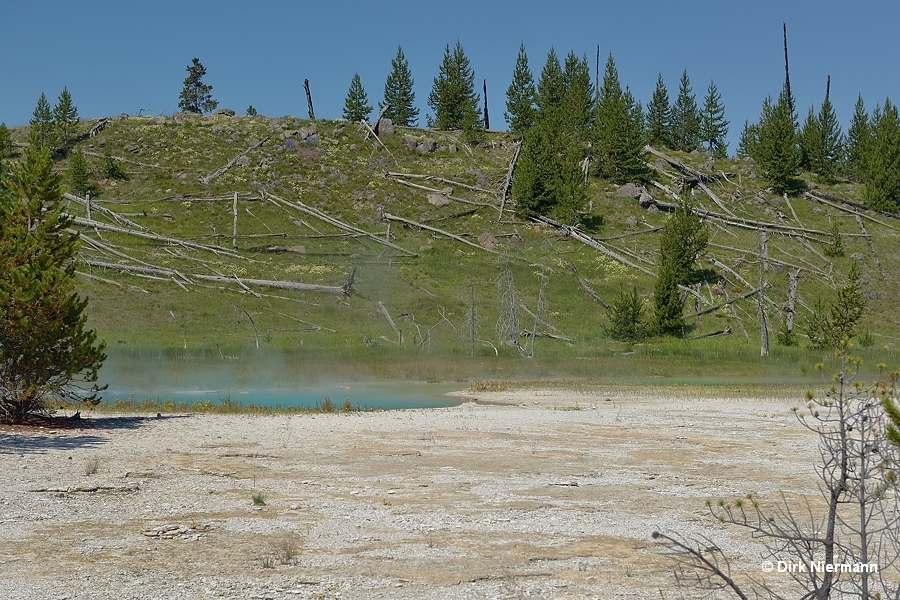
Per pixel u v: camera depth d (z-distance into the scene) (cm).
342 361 4706
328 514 1248
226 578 950
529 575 967
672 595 902
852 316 5947
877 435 761
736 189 9581
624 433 2158
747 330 6562
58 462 1642
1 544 1077
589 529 1172
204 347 5125
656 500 1360
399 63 11281
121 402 2959
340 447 1886
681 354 5400
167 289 6500
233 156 9162
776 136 9588
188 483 1462
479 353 5253
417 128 10519
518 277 7225
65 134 9238
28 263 2244
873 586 923
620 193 9088
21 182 2303
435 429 2219
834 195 9619
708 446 1939
